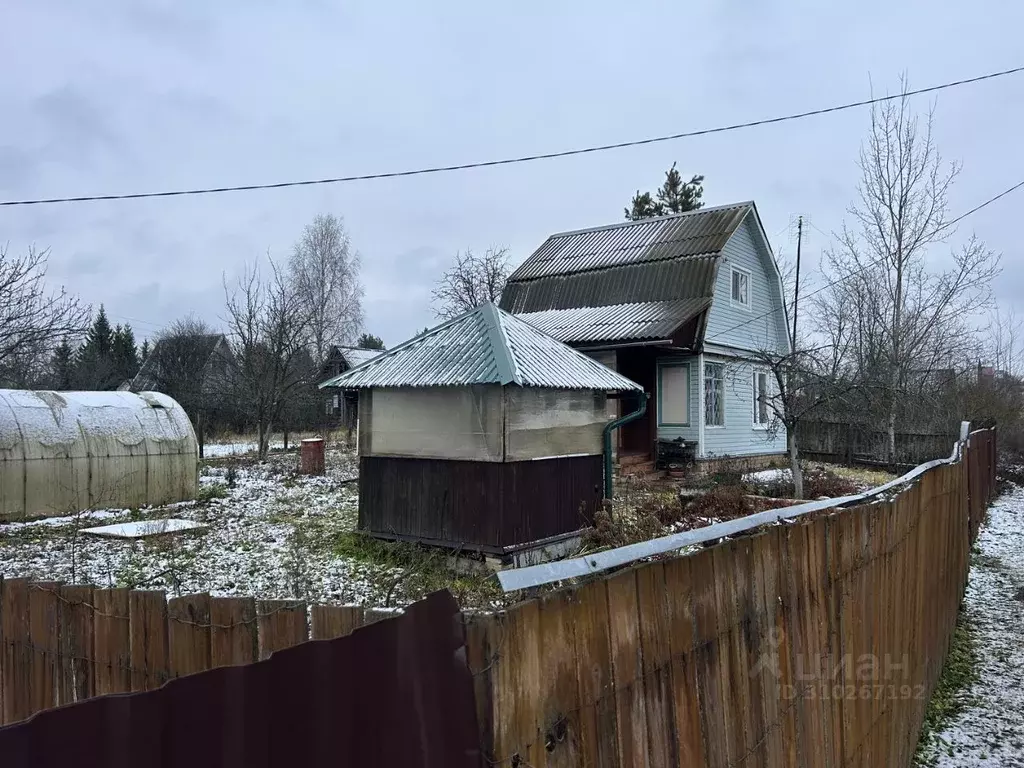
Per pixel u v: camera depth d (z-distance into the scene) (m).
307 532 9.56
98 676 2.64
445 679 1.26
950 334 21.41
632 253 18.84
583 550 8.05
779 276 20.36
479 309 9.44
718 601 2.12
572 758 1.49
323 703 1.28
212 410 27.06
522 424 8.02
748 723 2.26
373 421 8.73
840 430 20.69
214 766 1.24
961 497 7.87
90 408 11.94
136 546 8.77
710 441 17.08
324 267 41.53
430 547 8.10
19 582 2.93
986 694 5.37
